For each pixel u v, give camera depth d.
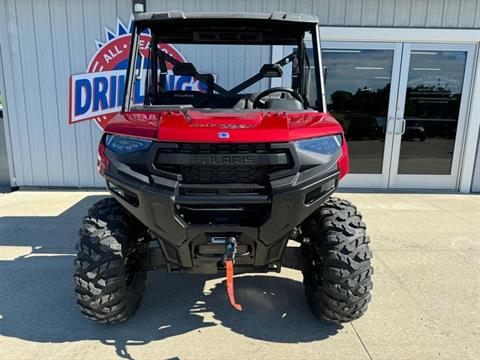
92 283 2.31
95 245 2.31
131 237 2.49
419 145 6.39
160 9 5.76
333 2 5.82
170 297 2.96
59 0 5.77
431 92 6.23
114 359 2.26
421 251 3.88
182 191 2.06
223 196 2.05
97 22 5.86
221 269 2.35
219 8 5.76
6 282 3.16
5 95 6.05
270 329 2.56
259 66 5.06
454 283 3.21
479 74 6.09
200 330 2.55
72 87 6.04
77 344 2.39
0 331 2.51
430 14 5.91
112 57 5.98
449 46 6.07
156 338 2.46
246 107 3.01
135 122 2.25
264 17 2.65
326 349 2.36
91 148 6.22
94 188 6.32
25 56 5.94
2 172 6.33
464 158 6.34
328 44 6.06
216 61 5.11
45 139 6.19
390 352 2.34
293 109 2.67
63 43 5.91
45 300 2.89
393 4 5.87
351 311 2.38
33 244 3.98
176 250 2.22
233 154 2.04
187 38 3.07
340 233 2.34
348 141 6.37
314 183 2.07
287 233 2.16
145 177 2.06
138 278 2.65
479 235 4.35
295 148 2.07
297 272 3.38
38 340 2.43
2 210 5.11
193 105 3.11
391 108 6.26
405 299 2.95
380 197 5.98
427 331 2.55
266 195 2.06
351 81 6.18
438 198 5.97
